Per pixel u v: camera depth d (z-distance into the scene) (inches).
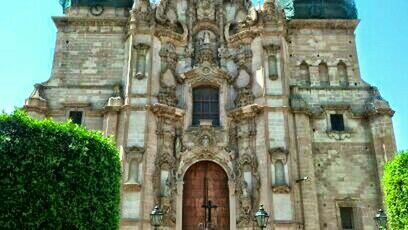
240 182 1465.3
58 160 898.1
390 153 1491.1
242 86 1600.6
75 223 884.0
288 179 1414.9
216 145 1531.7
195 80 1616.6
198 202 1493.6
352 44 1729.8
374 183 1505.9
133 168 1427.2
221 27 1720.0
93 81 1637.6
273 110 1507.1
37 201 845.2
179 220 1438.2
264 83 1542.8
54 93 1605.6
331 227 1444.4
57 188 875.4
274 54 1594.5
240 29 1694.1
